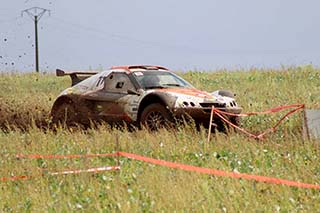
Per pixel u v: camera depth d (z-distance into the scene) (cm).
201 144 3312
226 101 4019
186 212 2055
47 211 2133
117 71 4281
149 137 3456
